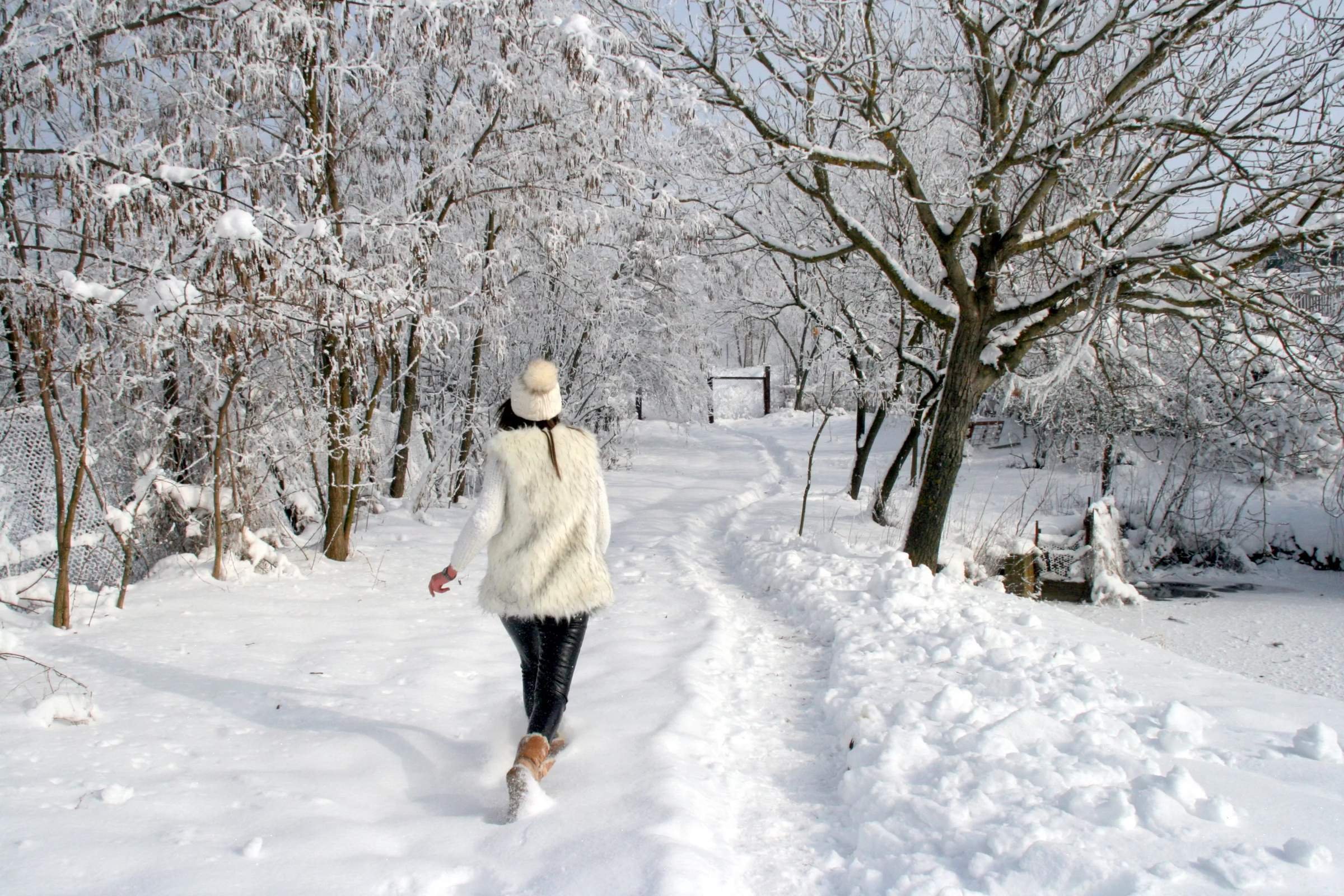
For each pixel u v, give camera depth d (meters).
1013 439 20.75
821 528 11.19
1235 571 12.23
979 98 8.66
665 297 17.09
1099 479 14.82
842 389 15.20
